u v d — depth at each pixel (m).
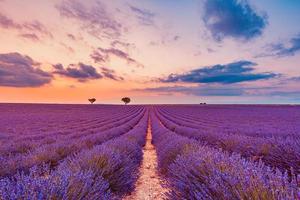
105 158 4.12
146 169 6.12
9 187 2.13
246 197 1.94
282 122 21.44
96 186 2.72
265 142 5.66
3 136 11.93
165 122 22.75
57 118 31.28
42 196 2.00
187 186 2.77
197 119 28.22
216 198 2.20
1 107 64.19
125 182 3.97
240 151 5.97
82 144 7.98
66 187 2.28
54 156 5.82
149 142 12.84
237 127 15.54
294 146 4.28
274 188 1.93
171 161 4.99
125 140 7.14
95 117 34.06
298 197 1.65
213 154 3.46
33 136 11.88
